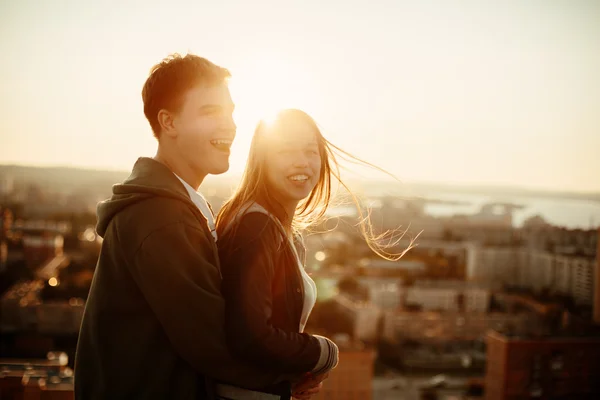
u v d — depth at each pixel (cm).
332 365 265
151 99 270
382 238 327
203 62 270
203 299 240
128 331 250
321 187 313
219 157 272
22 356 4862
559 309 7388
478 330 7562
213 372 243
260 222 262
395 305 8938
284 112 282
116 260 252
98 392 253
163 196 253
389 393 5447
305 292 272
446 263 11431
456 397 5034
